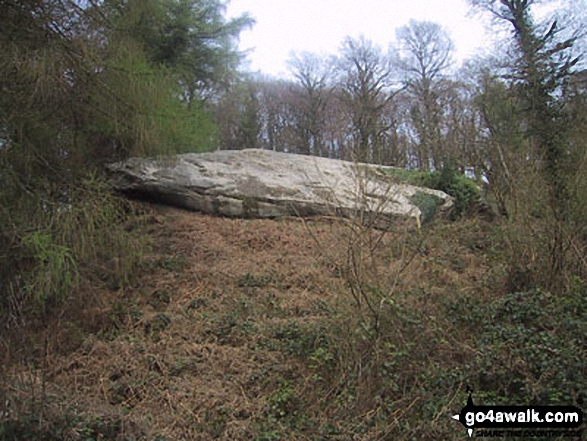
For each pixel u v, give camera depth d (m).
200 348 5.56
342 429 3.79
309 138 24.84
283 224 9.40
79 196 6.13
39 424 3.77
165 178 9.50
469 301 5.59
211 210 9.75
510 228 6.45
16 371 4.45
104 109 6.93
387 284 5.02
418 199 10.09
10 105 5.71
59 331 5.75
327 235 7.54
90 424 3.90
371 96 21.67
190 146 11.20
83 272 6.38
